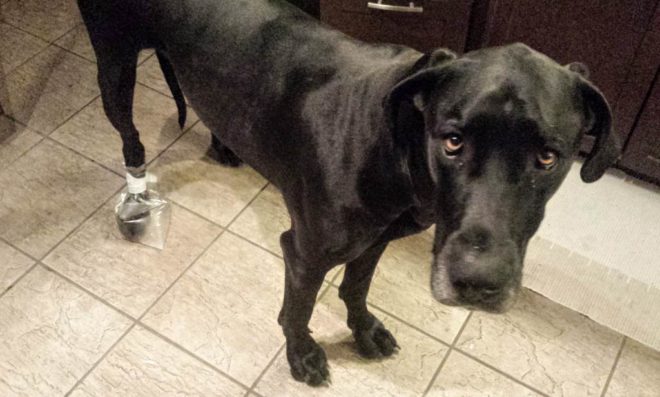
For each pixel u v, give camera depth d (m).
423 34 2.05
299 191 1.41
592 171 1.18
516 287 1.12
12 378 1.72
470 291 1.09
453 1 1.93
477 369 1.77
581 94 1.12
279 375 1.74
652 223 2.10
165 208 2.05
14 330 1.80
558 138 1.05
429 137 1.12
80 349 1.77
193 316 1.84
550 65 1.09
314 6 2.07
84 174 2.16
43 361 1.75
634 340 1.84
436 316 1.87
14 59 2.48
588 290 1.93
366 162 1.24
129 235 1.98
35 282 1.90
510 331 1.84
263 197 2.12
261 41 1.45
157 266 1.95
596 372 1.78
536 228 1.16
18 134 2.25
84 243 1.99
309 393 1.72
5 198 2.08
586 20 1.92
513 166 1.06
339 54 1.37
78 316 1.83
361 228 1.33
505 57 1.08
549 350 1.81
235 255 1.98
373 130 1.23
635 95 1.99
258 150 1.51
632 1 1.81
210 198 2.11
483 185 1.07
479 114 1.04
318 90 1.34
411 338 1.82
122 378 1.72
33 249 1.97
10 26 2.59
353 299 1.68
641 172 2.18
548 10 1.95
